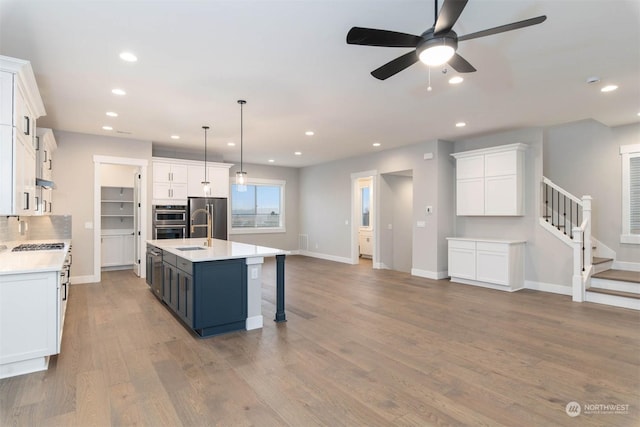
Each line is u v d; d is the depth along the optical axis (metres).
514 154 5.62
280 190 10.37
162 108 4.59
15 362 2.66
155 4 2.33
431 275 6.70
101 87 3.83
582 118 5.12
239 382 2.62
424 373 2.78
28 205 3.41
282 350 3.23
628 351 3.19
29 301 2.71
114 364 2.92
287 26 2.63
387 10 2.43
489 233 6.30
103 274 6.94
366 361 3.00
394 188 8.19
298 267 8.09
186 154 7.89
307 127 5.64
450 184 6.77
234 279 3.71
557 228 5.53
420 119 5.18
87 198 6.07
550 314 4.35
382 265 7.91
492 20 2.58
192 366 2.89
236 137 6.36
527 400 2.38
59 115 4.89
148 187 6.70
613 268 5.55
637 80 3.68
